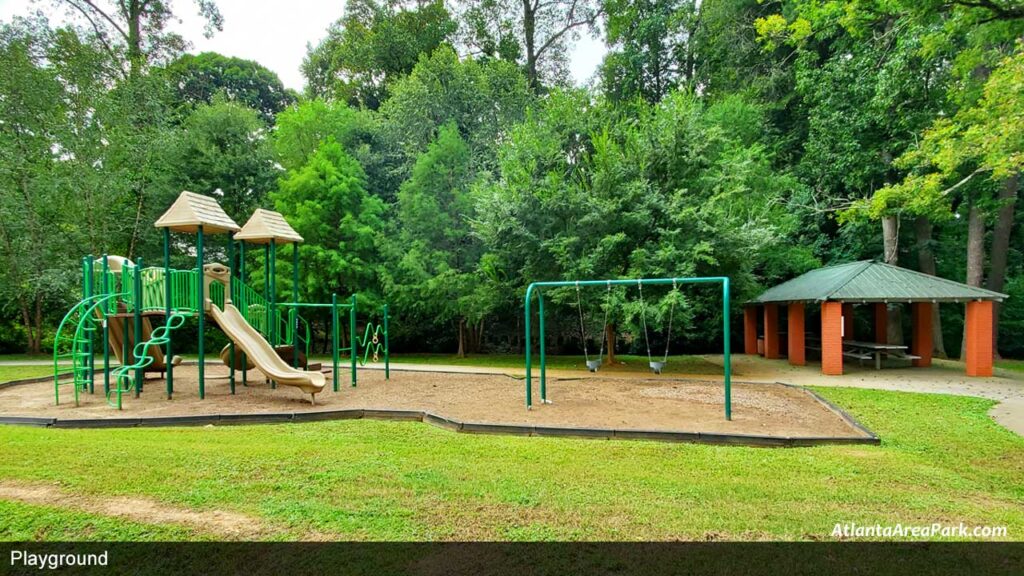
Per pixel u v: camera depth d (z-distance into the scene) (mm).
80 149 16047
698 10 22953
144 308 7926
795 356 13742
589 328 16859
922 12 10617
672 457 4820
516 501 3621
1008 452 5152
